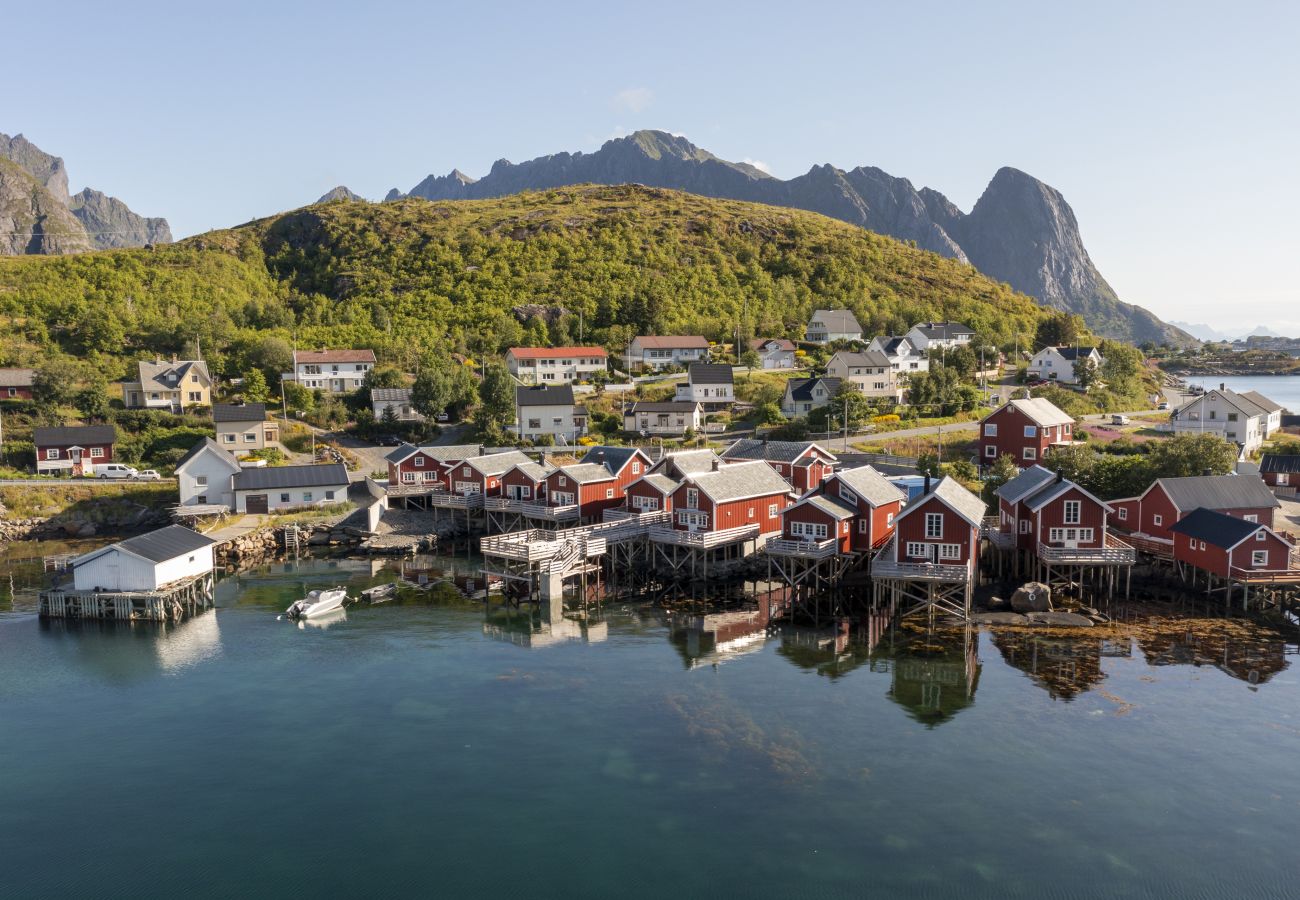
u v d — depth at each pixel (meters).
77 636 51.03
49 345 128.75
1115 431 106.19
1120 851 28.80
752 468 66.88
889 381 129.25
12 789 33.50
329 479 81.88
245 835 30.34
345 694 42.03
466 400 120.38
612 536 62.00
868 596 56.81
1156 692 41.03
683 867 28.09
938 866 28.03
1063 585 55.84
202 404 113.56
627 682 43.09
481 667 45.41
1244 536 52.00
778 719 38.66
